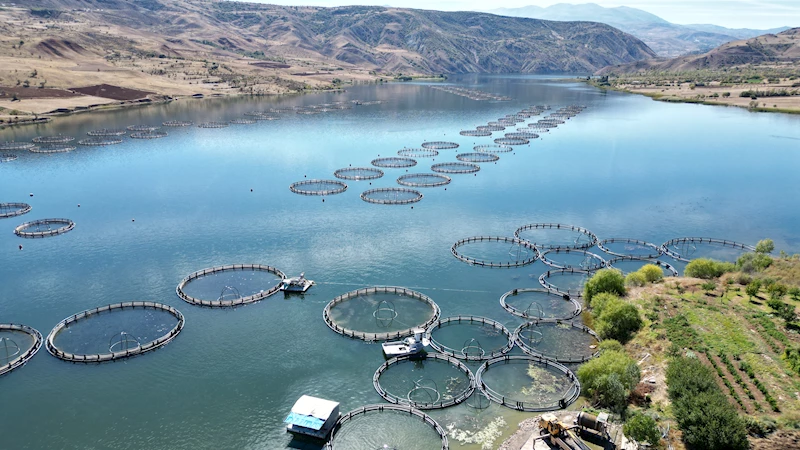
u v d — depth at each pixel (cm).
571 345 10875
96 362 10312
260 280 13625
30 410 9025
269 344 10912
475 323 11819
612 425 8056
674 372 8556
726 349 9362
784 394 8081
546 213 18762
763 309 10812
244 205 19350
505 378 9850
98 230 16862
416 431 8494
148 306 12275
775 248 15812
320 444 8294
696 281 12381
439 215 18488
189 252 15275
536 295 13025
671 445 7356
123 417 8862
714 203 19862
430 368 10238
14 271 14000
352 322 11756
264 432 8544
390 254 15225
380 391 9456
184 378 9862
